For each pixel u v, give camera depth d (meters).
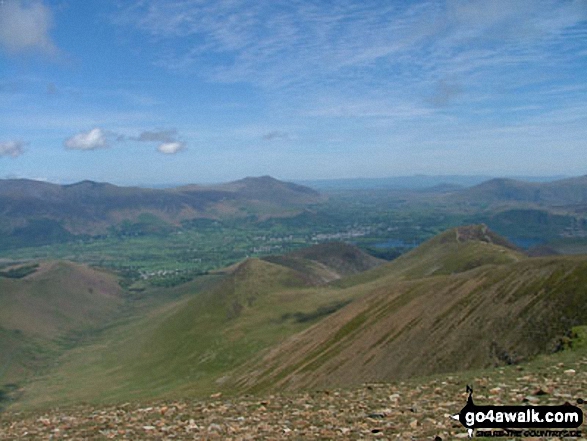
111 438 21.06
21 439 22.45
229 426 21.62
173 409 27.09
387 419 20.45
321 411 23.27
